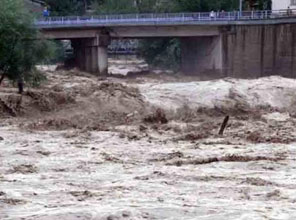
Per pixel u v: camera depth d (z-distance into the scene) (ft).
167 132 191.42
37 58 240.53
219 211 79.56
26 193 92.68
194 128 197.47
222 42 393.91
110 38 404.77
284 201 87.25
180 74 417.08
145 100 258.78
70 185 101.19
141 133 187.01
